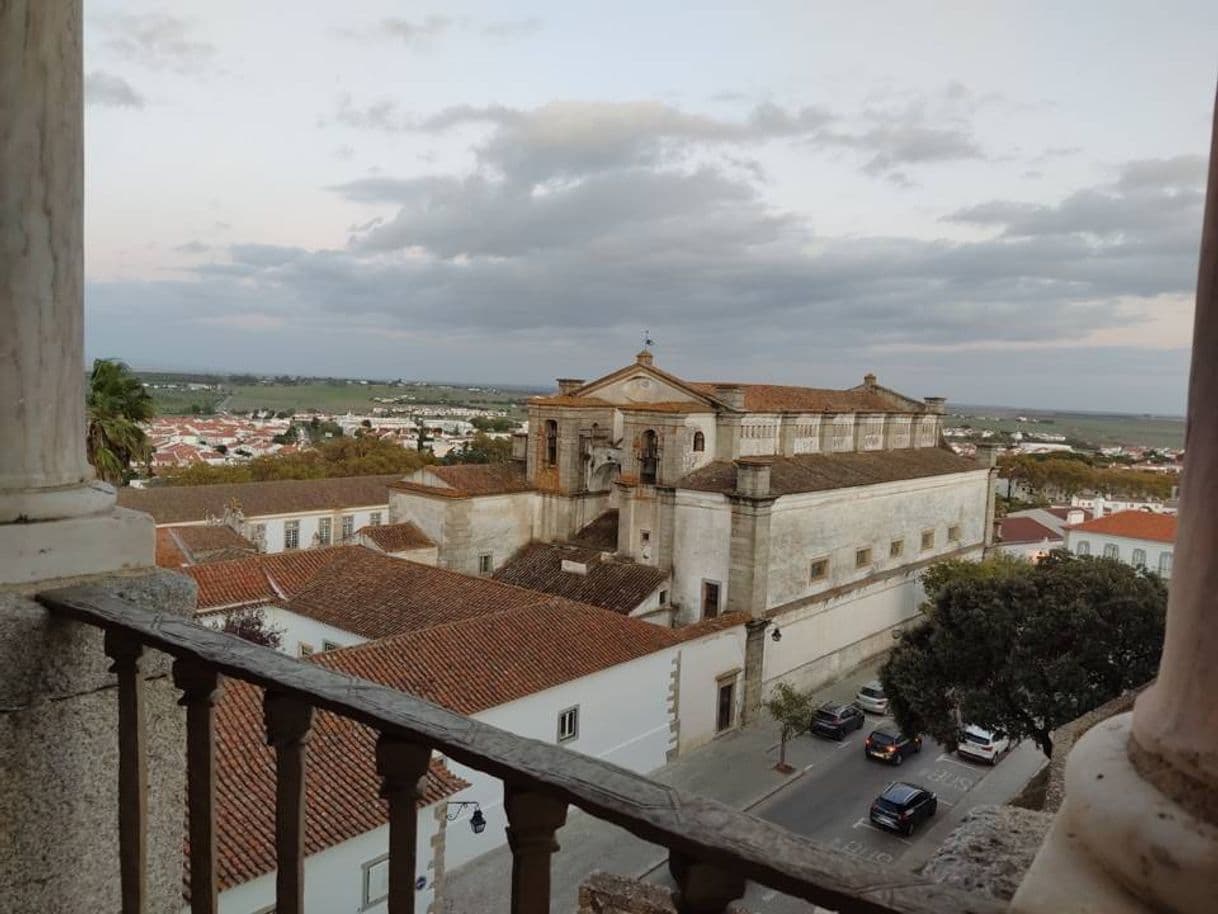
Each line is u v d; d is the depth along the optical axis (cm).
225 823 1392
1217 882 132
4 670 320
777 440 4084
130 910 326
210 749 297
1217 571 147
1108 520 5434
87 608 322
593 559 3800
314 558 3328
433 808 1616
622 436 4128
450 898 1992
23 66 329
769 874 172
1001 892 315
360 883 1541
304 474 8100
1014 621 2466
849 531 3934
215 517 5412
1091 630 2348
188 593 375
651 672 2769
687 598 3569
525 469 4369
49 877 335
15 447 338
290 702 266
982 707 2473
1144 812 145
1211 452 152
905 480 4291
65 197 346
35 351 340
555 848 213
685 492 3547
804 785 2870
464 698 2156
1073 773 168
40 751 331
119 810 331
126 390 2683
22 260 335
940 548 4688
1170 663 158
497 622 2530
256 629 2845
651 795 196
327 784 1591
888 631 4272
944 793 2883
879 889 164
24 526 335
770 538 3419
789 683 3578
